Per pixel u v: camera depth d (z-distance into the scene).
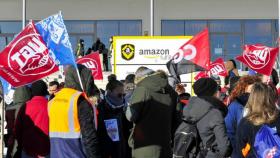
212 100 7.18
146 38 15.48
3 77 7.11
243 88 7.78
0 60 7.09
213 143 7.10
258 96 5.81
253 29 36.62
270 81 10.90
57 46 7.11
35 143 7.52
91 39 37.00
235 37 36.62
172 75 12.01
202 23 36.69
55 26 7.15
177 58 12.08
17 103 8.33
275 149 5.68
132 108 7.74
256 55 10.96
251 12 36.50
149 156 7.73
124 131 8.90
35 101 7.58
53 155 6.84
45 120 7.55
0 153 7.64
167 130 7.91
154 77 7.84
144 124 7.79
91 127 6.54
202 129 7.14
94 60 16.16
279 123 5.75
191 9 36.66
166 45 15.44
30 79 7.18
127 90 10.45
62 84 10.54
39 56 7.16
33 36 7.16
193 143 7.33
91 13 36.97
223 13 36.59
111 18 36.88
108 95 8.80
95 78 16.22
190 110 7.24
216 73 16.77
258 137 5.72
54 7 37.03
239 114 7.65
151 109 7.80
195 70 12.05
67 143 6.71
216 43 36.66
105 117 8.68
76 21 37.03
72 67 6.90
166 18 36.62
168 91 8.02
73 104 6.62
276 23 36.50
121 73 15.54
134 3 36.84
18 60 7.12
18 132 7.62
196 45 12.03
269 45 36.50
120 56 15.54
